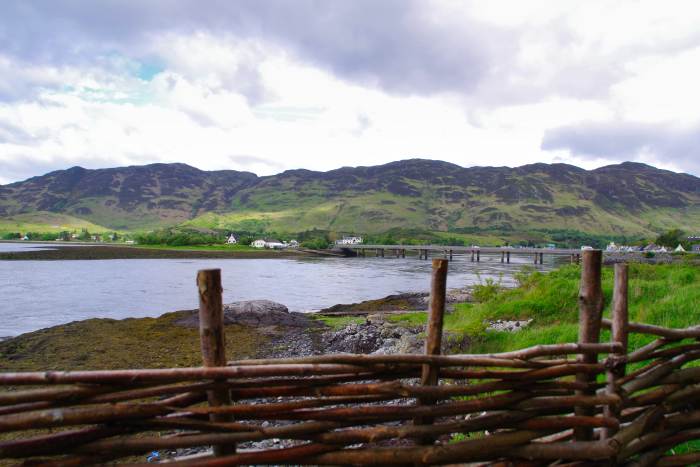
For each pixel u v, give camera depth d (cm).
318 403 313
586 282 361
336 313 2252
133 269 6412
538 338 904
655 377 380
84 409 263
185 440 282
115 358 1330
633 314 932
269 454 300
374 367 327
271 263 8862
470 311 1577
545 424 341
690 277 1235
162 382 280
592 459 350
